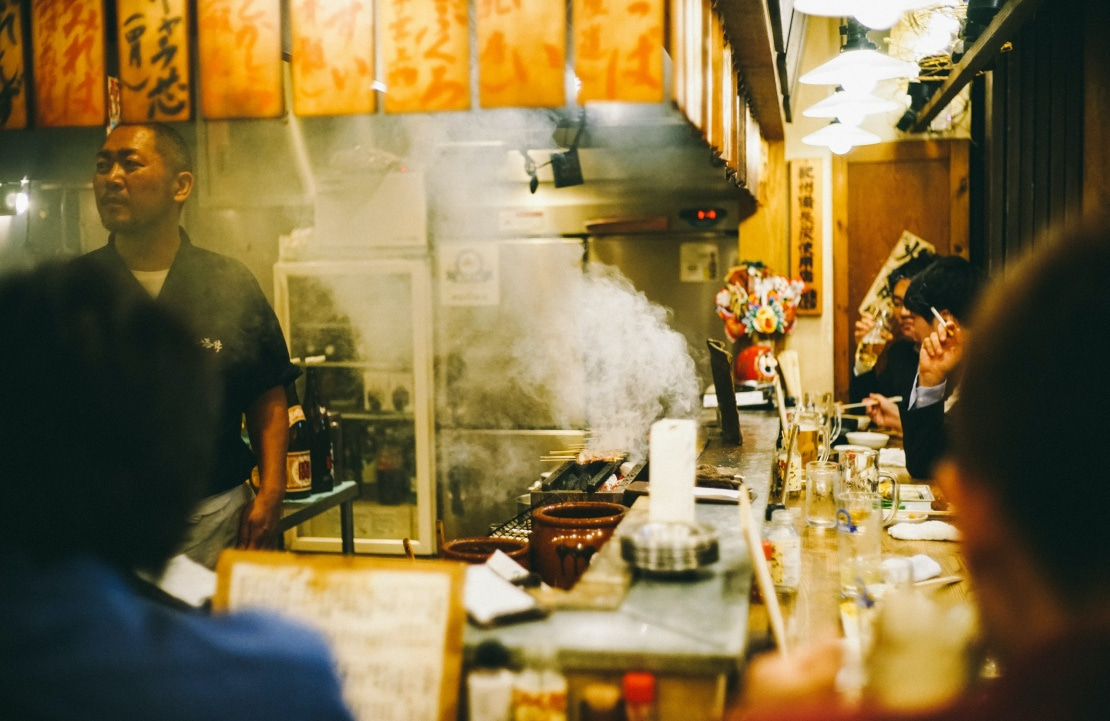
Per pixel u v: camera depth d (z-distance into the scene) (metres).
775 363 4.05
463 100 1.78
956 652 0.73
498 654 1.18
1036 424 0.53
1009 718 0.52
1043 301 0.54
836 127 4.32
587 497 2.10
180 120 1.88
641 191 5.11
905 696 0.63
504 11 1.74
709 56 2.32
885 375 4.99
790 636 1.64
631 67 1.70
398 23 1.79
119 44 1.88
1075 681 0.50
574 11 1.72
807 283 5.54
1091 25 2.82
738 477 2.19
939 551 2.28
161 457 0.86
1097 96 2.81
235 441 2.39
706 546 1.41
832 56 5.50
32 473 0.82
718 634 1.18
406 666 1.15
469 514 5.19
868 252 5.50
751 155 4.24
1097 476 0.51
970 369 0.58
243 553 1.25
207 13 1.86
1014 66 4.06
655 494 1.55
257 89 1.85
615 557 1.47
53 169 5.07
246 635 0.87
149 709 0.79
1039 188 3.59
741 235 5.21
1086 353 0.52
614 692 1.14
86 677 0.78
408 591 1.18
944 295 3.32
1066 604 0.53
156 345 0.87
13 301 0.85
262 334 2.39
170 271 2.29
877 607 1.58
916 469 3.00
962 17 3.75
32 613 0.80
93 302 0.86
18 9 1.91
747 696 0.77
